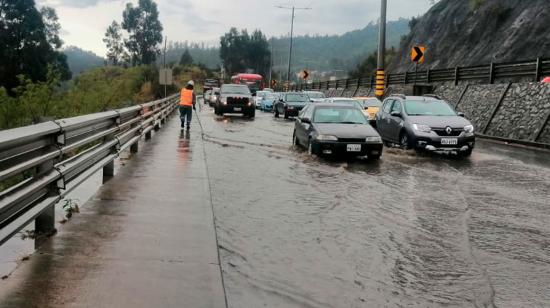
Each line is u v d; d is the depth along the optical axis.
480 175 10.98
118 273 4.20
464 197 8.57
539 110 18.64
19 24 65.69
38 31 67.38
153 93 44.00
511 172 11.43
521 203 8.16
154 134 16.75
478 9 41.34
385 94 36.59
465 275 4.87
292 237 5.94
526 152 15.69
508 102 20.72
